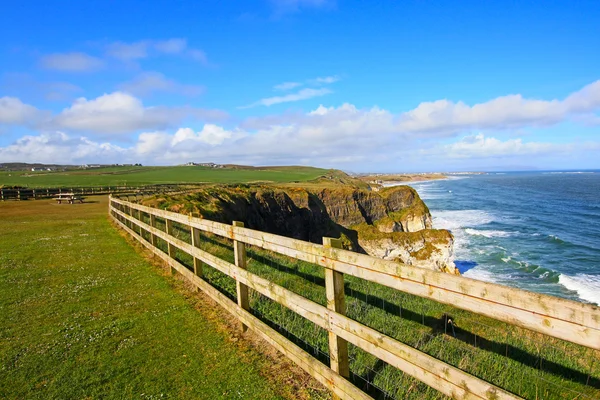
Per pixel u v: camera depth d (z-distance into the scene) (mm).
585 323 1770
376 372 4078
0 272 8562
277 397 3822
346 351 3508
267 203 30141
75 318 5898
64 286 7523
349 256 3146
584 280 24047
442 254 28344
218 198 23234
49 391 3992
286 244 3992
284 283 7305
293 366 4398
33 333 5375
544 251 32219
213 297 6055
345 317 3270
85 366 4473
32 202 32156
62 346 4969
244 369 4352
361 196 45375
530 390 3773
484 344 4969
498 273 26469
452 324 5617
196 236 6820
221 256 9188
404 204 48500
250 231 4680
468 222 49438
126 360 4598
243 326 5293
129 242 12281
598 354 4645
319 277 8203
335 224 38375
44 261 9625
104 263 9398
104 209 25469
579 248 33031
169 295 6902
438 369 2506
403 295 6953
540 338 5160
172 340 5105
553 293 21969
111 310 6215
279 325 5270
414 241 30312
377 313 5887
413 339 5000
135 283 7680
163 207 18031
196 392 3947
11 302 6617
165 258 8617
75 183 66688
